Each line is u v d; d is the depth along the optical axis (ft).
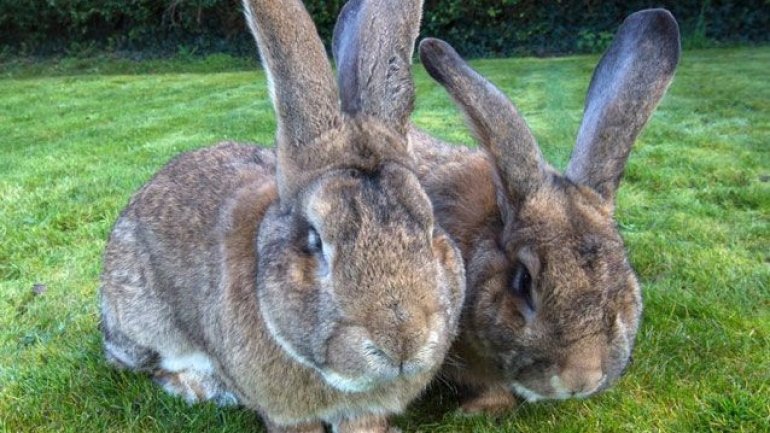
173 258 2.46
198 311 2.41
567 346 2.09
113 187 4.62
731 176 4.51
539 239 2.16
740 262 3.40
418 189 1.94
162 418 2.50
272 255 1.99
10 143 6.39
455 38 11.85
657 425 2.38
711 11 11.27
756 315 2.97
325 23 11.71
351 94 2.24
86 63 12.10
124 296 2.63
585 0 11.51
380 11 2.23
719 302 3.05
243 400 2.37
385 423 2.41
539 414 2.47
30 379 2.68
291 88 2.04
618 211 4.01
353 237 1.83
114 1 12.41
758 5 11.16
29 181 4.84
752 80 7.65
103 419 2.50
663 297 3.08
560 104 7.04
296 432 2.33
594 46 11.39
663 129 5.66
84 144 5.98
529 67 9.49
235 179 2.52
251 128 6.31
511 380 2.29
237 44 12.37
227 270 2.23
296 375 2.16
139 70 11.66
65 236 3.89
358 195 1.88
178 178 2.65
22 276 3.49
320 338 1.88
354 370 1.85
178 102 8.05
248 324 2.16
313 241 1.92
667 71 2.48
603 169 2.42
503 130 2.26
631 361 2.60
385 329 1.80
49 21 12.63
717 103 6.64
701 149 5.12
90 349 2.89
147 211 2.60
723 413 2.39
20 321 3.09
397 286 1.81
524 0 11.59
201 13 12.34
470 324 2.29
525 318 2.16
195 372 2.65
